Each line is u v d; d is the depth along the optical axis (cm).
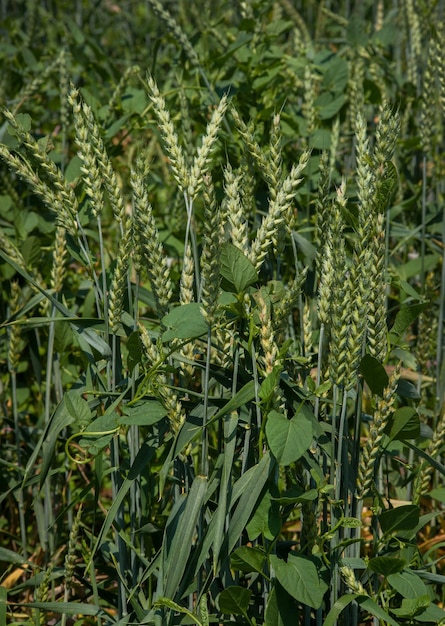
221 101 90
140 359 92
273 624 91
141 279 138
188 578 94
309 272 111
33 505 118
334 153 135
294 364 99
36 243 123
